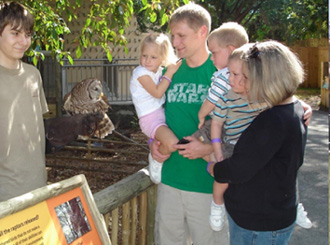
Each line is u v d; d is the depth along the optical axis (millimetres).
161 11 3732
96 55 9883
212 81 2541
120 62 9977
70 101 3760
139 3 5809
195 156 2533
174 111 2727
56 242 1878
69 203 1997
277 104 2010
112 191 2752
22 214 1782
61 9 4582
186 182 2676
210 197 2680
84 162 6559
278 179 2061
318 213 4871
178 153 2697
